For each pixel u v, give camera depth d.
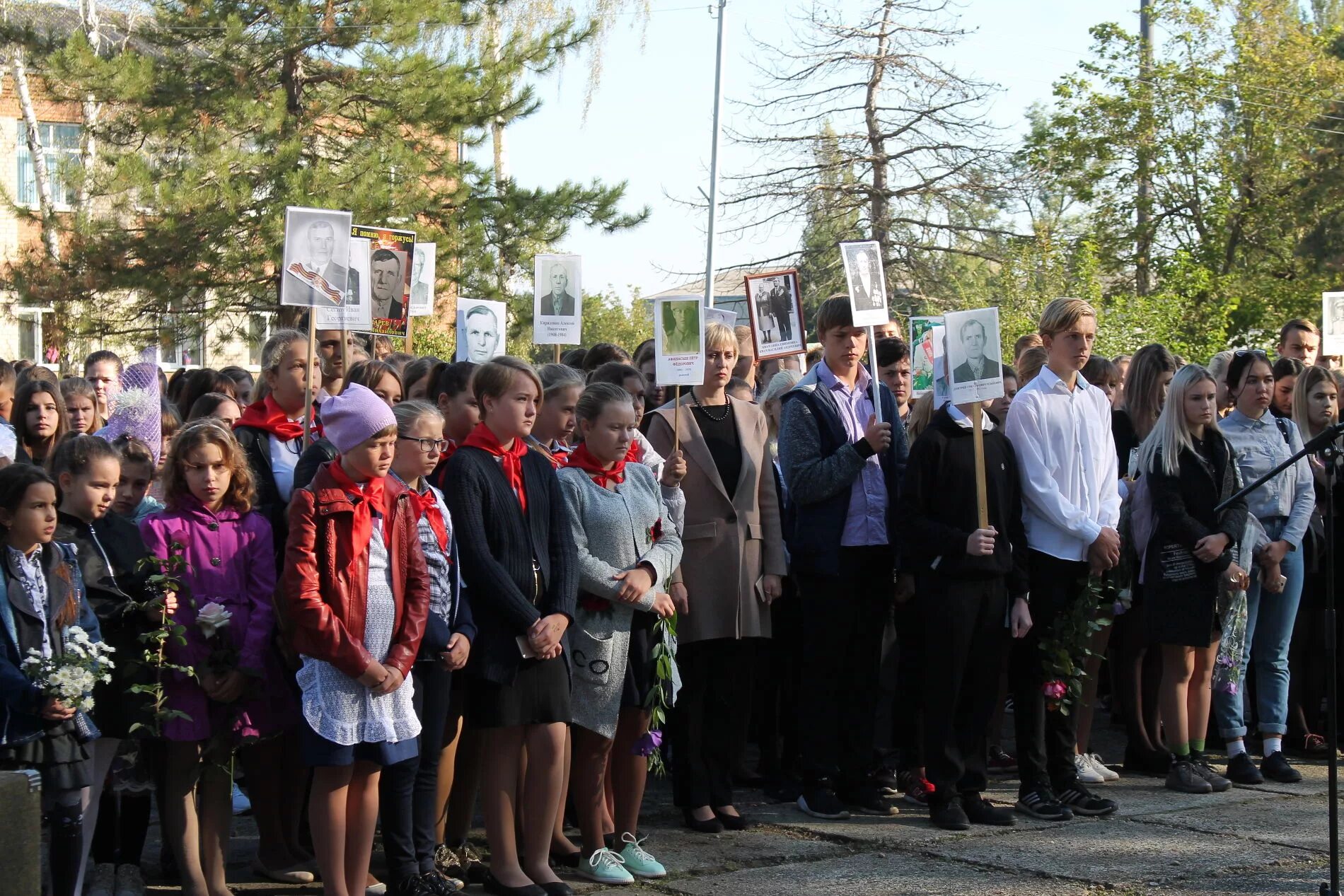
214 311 21.11
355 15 21.22
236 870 5.54
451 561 5.00
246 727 4.88
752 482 6.15
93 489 4.83
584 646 5.30
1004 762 7.41
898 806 6.60
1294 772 7.20
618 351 7.59
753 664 6.19
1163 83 31.72
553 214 21.36
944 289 28.95
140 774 5.01
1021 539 6.36
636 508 5.46
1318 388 7.65
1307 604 7.91
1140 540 7.11
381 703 4.66
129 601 4.80
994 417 7.62
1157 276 31.56
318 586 4.55
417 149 21.25
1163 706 7.06
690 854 5.71
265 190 20.23
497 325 8.01
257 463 5.50
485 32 22.77
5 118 28.38
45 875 5.21
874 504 6.37
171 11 21.09
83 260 20.47
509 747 5.12
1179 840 5.97
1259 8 32.84
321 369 6.20
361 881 4.73
